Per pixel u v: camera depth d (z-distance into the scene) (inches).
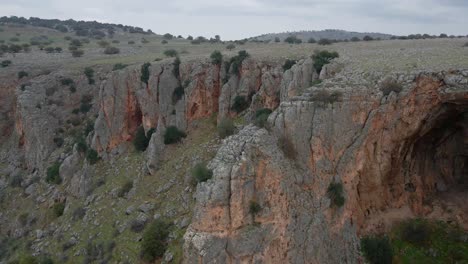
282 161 1371.8
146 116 2122.3
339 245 1405.0
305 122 1433.3
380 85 1462.8
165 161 1939.0
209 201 1279.5
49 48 4163.4
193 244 1282.0
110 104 2207.2
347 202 1444.4
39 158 2514.8
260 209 1310.3
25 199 2316.7
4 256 1941.4
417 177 1601.9
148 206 1724.9
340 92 1456.7
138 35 6830.7
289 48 2420.0
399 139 1454.2
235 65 2030.0
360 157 1443.2
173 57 2442.2
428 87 1421.0
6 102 2984.7
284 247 1322.6
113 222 1750.7
